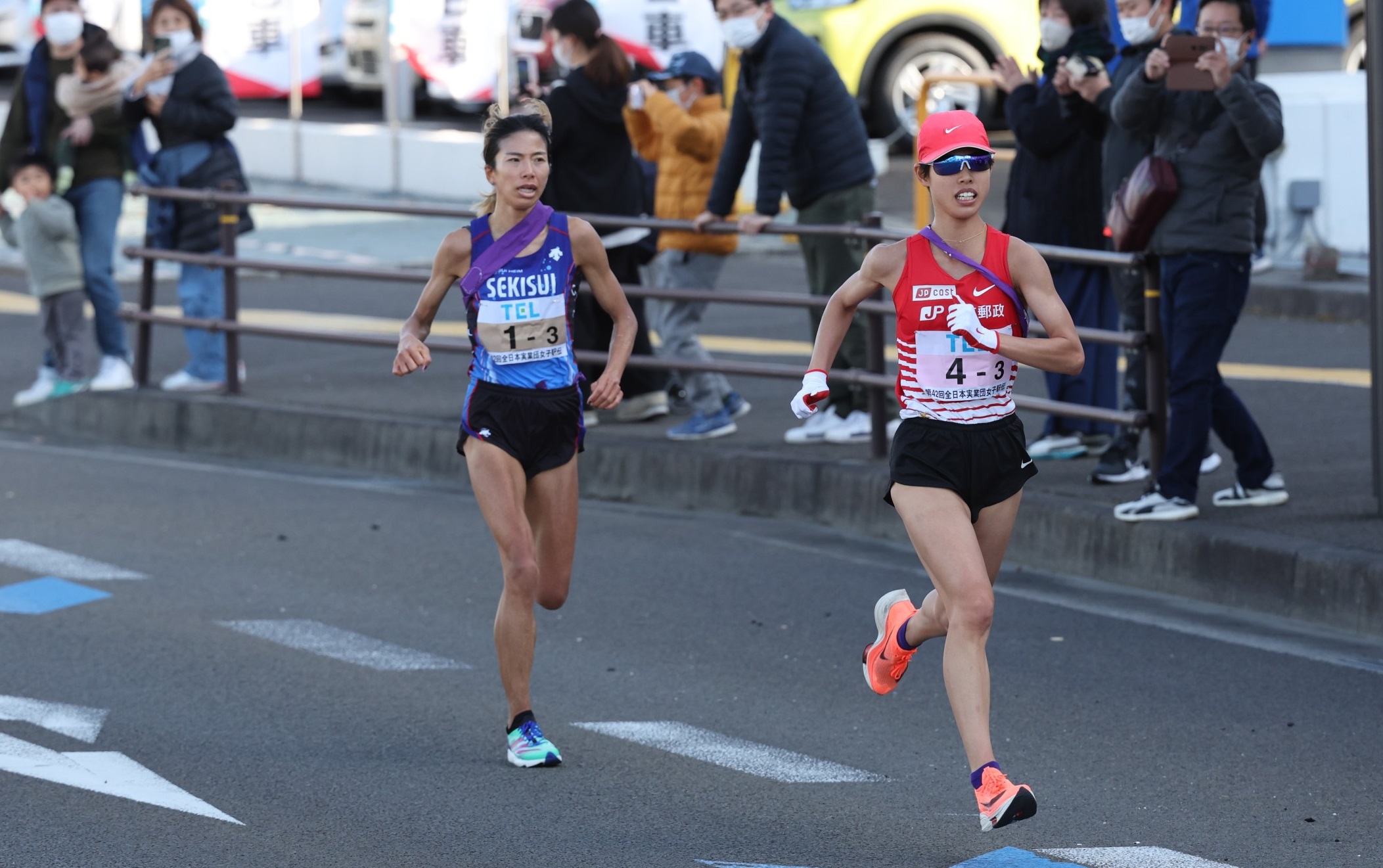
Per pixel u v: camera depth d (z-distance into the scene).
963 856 19.30
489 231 22.34
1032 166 34.47
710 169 39.25
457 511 37.16
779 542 34.03
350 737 23.44
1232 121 28.25
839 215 36.56
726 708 24.66
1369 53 29.25
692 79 39.78
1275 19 61.56
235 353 45.38
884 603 21.89
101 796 21.20
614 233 39.47
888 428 38.09
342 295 62.06
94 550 33.75
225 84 45.47
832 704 24.80
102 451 44.44
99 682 25.81
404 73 93.25
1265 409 40.28
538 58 80.06
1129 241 29.80
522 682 22.34
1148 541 29.91
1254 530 29.27
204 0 86.94
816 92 36.22
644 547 33.75
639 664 26.69
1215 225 28.97
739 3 35.62
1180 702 24.47
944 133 19.69
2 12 107.75
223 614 29.45
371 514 36.78
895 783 21.67
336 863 19.14
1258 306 54.34
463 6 77.00
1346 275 54.94
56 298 47.41
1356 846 19.47
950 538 19.64
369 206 41.16
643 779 21.83
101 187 47.31
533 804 20.94
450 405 43.72
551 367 22.42
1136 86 29.12
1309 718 23.75
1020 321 20.14
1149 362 31.22
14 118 47.53
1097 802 20.94
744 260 68.12
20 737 23.42
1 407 48.53
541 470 22.66
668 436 38.97
